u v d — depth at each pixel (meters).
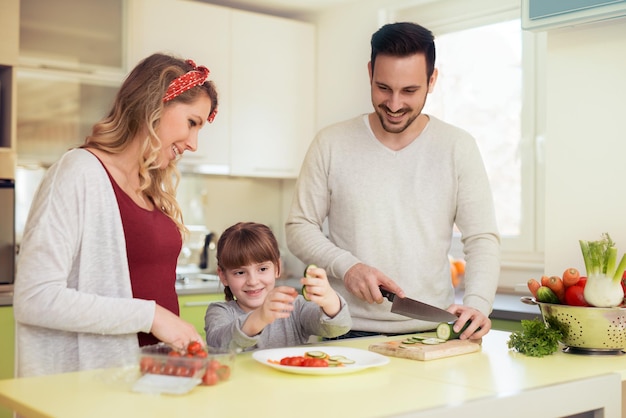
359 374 1.52
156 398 1.30
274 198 4.70
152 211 1.75
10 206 3.39
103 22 3.74
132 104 1.69
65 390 1.35
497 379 1.50
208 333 2.08
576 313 1.81
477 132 3.87
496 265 2.11
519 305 3.10
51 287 1.52
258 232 2.21
